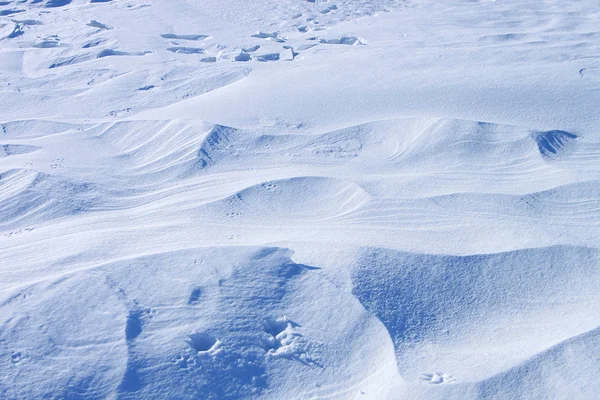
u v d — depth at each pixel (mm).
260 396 2654
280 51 8258
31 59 8586
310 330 2967
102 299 3025
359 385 2715
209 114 5887
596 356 2713
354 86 6324
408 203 4188
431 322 3068
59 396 2541
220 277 3207
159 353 2740
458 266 3402
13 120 6207
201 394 2611
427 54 7414
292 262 3357
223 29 9742
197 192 4527
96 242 3734
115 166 5090
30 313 2934
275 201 4332
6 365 2658
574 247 3525
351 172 4746
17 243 3873
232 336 2869
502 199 4207
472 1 10961
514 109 5531
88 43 9125
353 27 9500
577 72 6418
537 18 9344
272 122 5645
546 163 4727
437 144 5031
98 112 6590
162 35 9477
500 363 2721
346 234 3811
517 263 3434
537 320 3064
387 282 3258
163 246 3654
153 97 6934
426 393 2553
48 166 5004
